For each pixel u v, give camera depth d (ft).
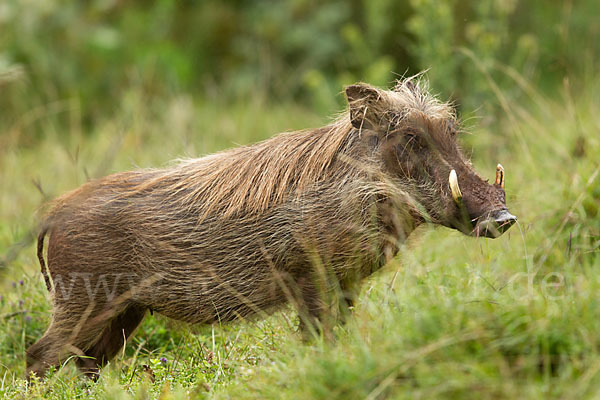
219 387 43.57
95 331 53.78
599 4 108.27
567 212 57.57
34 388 48.16
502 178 47.52
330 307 48.93
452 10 94.79
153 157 90.27
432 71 86.02
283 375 39.86
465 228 47.50
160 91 118.62
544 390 34.99
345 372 37.58
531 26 106.32
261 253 50.60
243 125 104.78
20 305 59.47
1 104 112.88
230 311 52.13
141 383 45.83
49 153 99.76
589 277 45.75
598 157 61.98
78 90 118.62
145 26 130.41
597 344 36.99
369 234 49.16
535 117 86.12
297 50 127.65
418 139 48.98
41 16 121.29
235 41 132.67
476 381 35.53
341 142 50.42
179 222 51.72
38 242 55.72
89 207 53.21
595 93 85.15
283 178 50.47
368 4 110.83
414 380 37.04
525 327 38.32
